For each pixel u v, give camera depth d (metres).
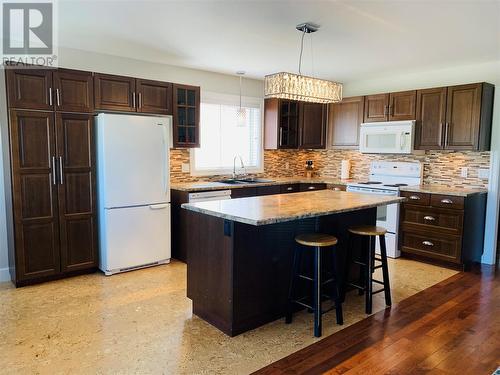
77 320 2.84
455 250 4.16
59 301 3.19
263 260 2.76
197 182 5.02
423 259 4.54
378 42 3.64
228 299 2.62
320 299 2.66
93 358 2.33
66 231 3.72
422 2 2.66
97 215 3.90
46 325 2.75
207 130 5.21
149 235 4.10
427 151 4.99
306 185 5.57
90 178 3.82
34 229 3.54
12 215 3.46
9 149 3.38
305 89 3.20
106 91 3.88
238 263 2.60
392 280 3.85
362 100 5.33
